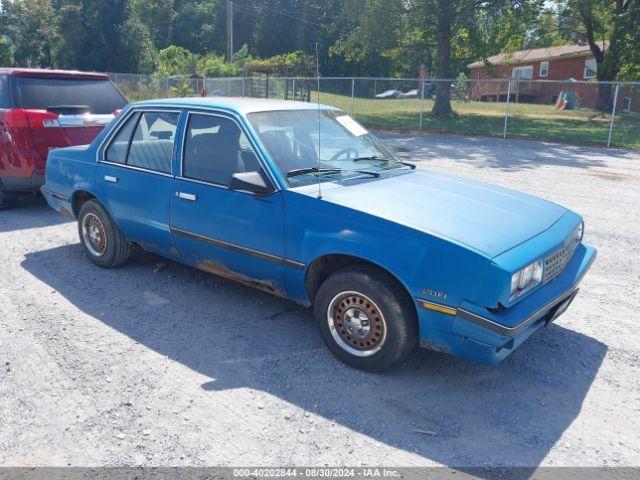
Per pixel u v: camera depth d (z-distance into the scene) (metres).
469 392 3.58
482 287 3.19
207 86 30.42
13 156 7.22
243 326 4.42
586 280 5.64
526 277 3.38
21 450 2.95
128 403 3.37
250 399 3.44
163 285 5.21
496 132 21.95
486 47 29.75
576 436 3.16
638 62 30.00
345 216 3.65
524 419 3.31
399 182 4.34
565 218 4.23
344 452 2.97
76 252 6.12
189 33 79.56
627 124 26.03
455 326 3.29
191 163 4.55
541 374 3.83
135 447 2.99
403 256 3.39
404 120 26.86
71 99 7.75
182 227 4.60
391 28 28.12
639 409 3.45
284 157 4.14
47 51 51.16
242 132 4.22
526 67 50.84
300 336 4.27
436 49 30.98
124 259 5.53
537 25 32.03
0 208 7.92
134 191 4.95
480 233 3.48
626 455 3.00
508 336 3.15
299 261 3.87
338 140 4.69
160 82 31.69
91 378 3.63
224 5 77.12
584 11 29.83
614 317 4.77
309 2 67.69
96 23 44.12
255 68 41.50
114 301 4.84
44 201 8.60
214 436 3.08
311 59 40.44
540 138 20.02
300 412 3.31
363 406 3.39
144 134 5.00
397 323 3.51
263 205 4.02
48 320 4.45
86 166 5.45
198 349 4.04
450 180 4.64
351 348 3.78
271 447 3.00
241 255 4.24
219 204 4.29
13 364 3.79
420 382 3.67
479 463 2.91
